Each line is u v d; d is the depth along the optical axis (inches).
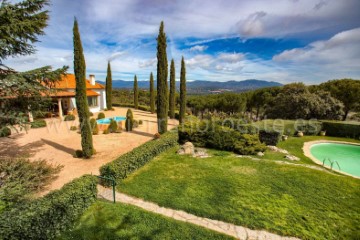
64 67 382.6
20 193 257.9
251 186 319.6
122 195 295.0
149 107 1448.1
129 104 1664.6
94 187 269.9
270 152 540.7
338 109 906.7
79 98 437.4
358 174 465.1
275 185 323.6
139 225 223.6
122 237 205.5
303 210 256.5
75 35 413.1
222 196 288.0
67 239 202.8
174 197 284.2
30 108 391.2
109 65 1346.0
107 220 232.1
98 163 430.6
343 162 540.4
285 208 260.5
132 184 324.2
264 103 1384.1
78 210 238.5
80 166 413.1
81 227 220.4
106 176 318.3
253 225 227.9
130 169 362.3
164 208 262.2
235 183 329.7
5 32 319.3
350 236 213.0
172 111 1151.6
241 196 288.7
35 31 361.1
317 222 234.1
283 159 487.5
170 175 360.5
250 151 506.6
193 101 1552.7
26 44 364.2
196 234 211.9
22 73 347.9
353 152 625.9
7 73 353.4
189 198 282.0
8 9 309.0
